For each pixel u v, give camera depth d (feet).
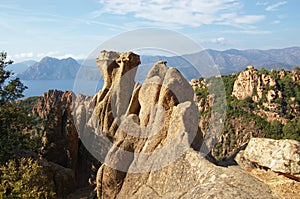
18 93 82.43
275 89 277.64
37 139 77.10
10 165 49.21
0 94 79.10
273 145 32.60
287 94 276.41
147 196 34.99
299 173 29.73
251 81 282.97
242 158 34.83
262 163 32.22
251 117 226.99
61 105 69.97
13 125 79.15
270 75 298.35
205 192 27.76
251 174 31.45
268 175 31.17
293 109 260.01
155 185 35.29
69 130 66.39
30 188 44.65
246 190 28.02
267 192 28.07
